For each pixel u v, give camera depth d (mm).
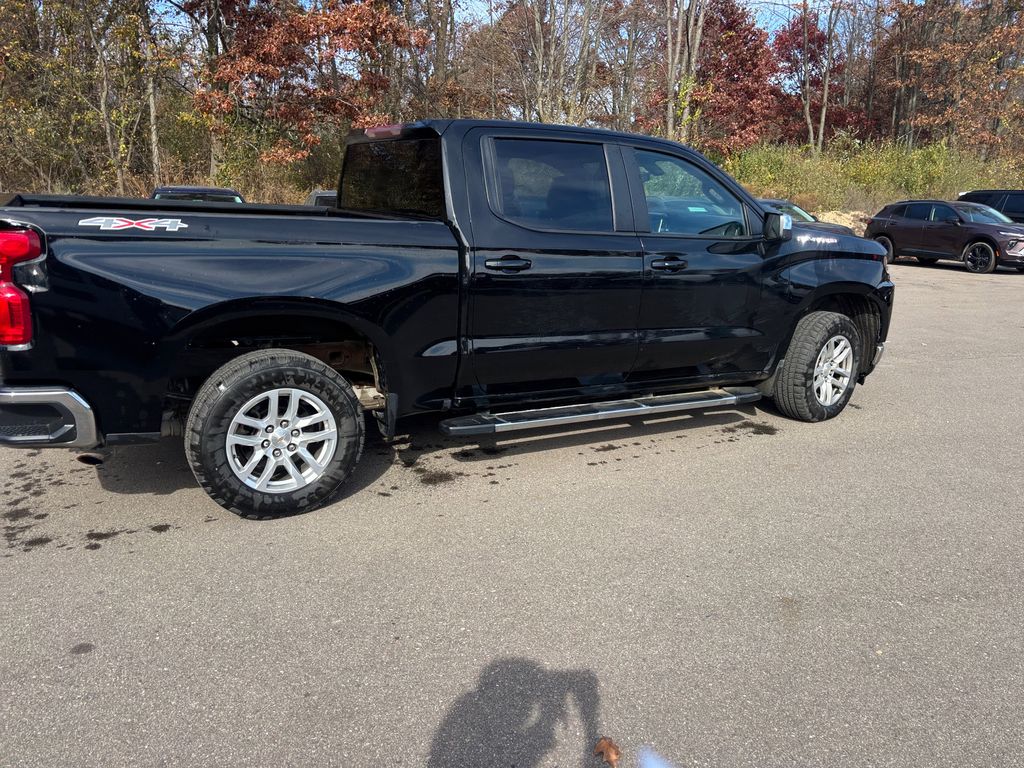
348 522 3721
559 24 21797
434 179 4027
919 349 8516
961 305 12000
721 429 5344
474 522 3754
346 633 2789
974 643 2830
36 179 15203
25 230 3066
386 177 4609
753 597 3105
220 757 2174
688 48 19969
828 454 4855
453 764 2178
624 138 4480
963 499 4168
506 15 22391
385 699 2439
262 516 3676
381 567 3283
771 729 2348
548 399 4461
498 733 2303
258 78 15508
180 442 4812
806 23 34062
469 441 4977
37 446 3248
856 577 3289
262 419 3588
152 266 3270
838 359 5473
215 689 2463
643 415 5648
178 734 2260
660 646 2758
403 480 4289
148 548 3400
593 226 4301
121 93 14672
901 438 5223
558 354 4301
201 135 16797
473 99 22703
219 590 3061
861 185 22828
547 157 4207
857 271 5363
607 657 2686
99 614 2869
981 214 16984
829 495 4184
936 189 22844
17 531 3549
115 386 3324
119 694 2426
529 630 2838
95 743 2211
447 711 2391
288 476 3803
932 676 2629
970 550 3566
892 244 18219
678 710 2424
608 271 4301
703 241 4668
